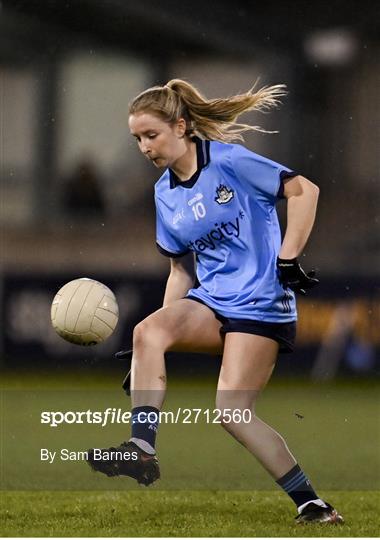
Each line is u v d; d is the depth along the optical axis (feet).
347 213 123.24
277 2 122.83
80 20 124.67
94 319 52.06
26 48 125.49
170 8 122.83
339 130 124.88
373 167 124.57
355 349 118.62
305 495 50.39
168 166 51.62
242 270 51.39
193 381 116.06
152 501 56.95
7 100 126.11
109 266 119.85
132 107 51.26
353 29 123.95
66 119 125.80
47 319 118.62
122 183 124.67
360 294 119.24
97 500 57.06
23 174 124.57
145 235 122.21
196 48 123.44
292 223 50.01
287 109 124.98
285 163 125.80
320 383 116.88
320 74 124.57
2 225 121.49
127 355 53.67
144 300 118.21
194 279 55.52
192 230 51.88
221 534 47.29
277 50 123.34
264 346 50.26
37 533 47.44
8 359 118.42
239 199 50.98
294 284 50.01
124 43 124.67
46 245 120.57
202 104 51.72
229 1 122.83
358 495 59.21
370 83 124.36
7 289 118.83
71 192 123.54
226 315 50.75
